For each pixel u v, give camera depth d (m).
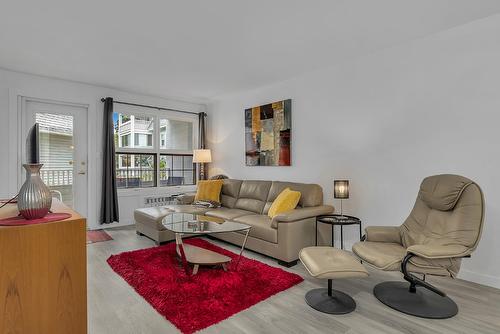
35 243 1.19
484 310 2.11
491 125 2.52
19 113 3.93
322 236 3.40
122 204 4.91
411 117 3.01
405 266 2.04
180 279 2.59
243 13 2.41
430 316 2.00
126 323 1.93
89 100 4.53
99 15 2.44
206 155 5.38
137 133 5.15
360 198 3.44
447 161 2.77
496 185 2.50
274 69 3.84
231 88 4.76
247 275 2.69
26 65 3.66
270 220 3.43
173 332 1.84
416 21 2.58
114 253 3.40
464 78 2.67
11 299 1.15
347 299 2.25
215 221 3.22
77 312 1.28
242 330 1.86
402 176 3.09
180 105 5.65
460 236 2.04
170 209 4.11
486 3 2.29
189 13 2.41
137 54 3.31
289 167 4.29
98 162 4.62
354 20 2.55
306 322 1.95
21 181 3.94
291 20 2.54
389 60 3.17
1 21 2.53
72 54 3.30
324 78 3.81
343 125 3.61
